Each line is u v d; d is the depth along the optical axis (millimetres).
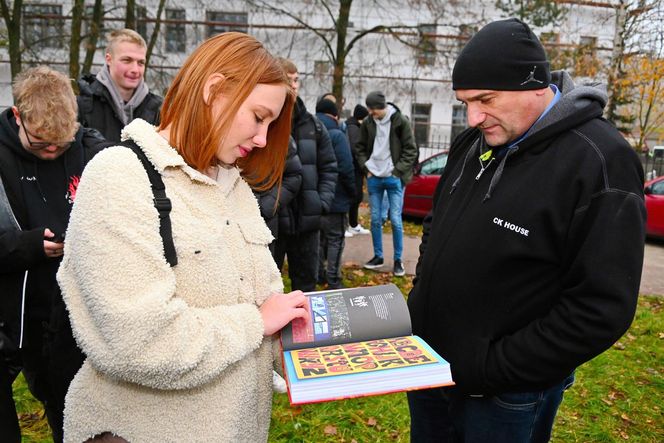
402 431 2668
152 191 1035
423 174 8570
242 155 1133
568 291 1322
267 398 1275
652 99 14039
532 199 1365
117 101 2984
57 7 16656
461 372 1483
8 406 1716
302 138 3416
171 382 995
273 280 1336
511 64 1338
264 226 1296
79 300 1036
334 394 1069
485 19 15633
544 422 1605
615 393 3262
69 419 1124
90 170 1010
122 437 1087
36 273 1937
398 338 1281
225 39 1085
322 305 1319
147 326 946
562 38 16141
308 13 16422
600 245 1261
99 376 1102
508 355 1387
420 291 1638
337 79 13875
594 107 1392
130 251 963
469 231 1478
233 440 1110
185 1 17375
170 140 1096
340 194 4340
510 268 1409
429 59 17656
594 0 15477
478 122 1421
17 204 1917
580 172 1309
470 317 1477
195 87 1053
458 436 1780
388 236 7672
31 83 1833
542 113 1429
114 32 3023
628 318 1252
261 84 1076
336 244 4477
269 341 1288
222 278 1086
